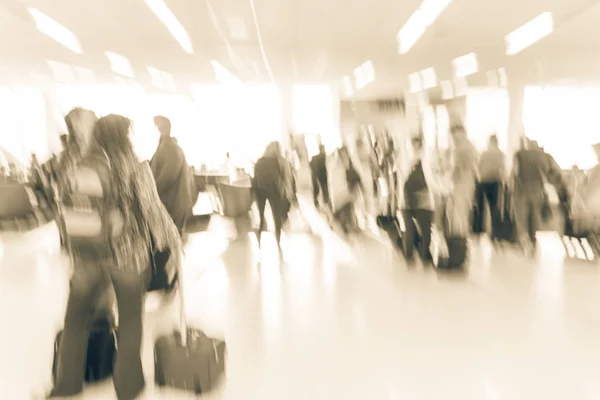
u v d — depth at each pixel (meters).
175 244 2.45
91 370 2.33
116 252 2.16
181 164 4.20
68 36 8.03
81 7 6.09
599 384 2.44
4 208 6.48
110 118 2.21
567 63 9.53
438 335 3.08
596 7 5.97
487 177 5.60
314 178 7.54
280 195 5.19
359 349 2.85
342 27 7.05
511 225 5.54
